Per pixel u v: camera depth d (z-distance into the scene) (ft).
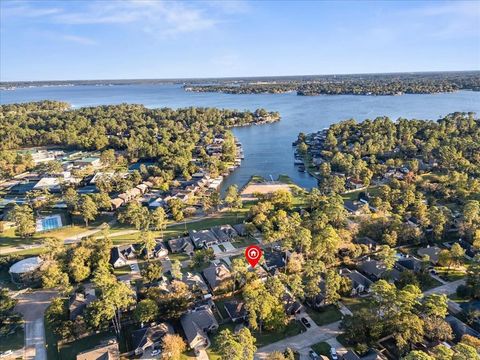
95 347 217.77
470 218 353.10
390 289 230.07
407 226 347.15
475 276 263.49
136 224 385.29
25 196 489.67
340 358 212.02
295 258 308.81
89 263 303.07
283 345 223.30
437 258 313.12
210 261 324.60
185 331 230.48
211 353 217.77
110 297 231.91
